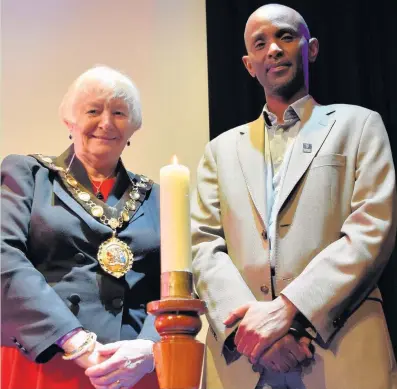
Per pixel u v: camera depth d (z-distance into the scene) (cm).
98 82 206
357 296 180
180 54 303
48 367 177
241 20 301
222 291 183
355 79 288
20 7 301
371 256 176
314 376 175
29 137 288
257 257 188
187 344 116
